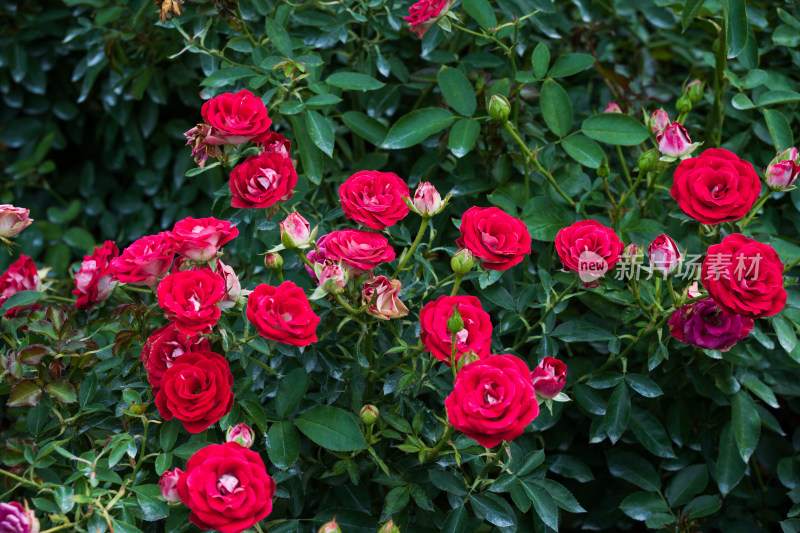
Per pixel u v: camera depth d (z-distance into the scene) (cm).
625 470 183
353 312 137
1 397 237
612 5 237
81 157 302
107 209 292
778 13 200
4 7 260
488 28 177
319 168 178
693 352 178
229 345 141
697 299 142
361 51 219
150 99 256
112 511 133
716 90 193
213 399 124
